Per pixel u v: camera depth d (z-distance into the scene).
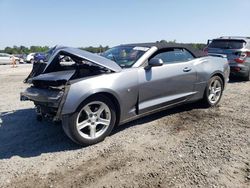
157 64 4.82
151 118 5.66
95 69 4.62
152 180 3.35
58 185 3.28
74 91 4.07
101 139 4.46
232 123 5.34
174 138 4.63
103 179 3.39
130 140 4.55
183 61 5.71
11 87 10.08
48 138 4.72
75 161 3.87
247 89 8.90
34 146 4.41
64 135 4.84
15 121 5.64
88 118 4.30
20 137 4.79
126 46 5.72
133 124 5.31
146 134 4.81
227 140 4.52
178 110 6.21
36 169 3.67
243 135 4.73
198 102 6.41
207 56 6.32
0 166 3.76
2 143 4.54
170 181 3.32
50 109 4.30
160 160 3.85
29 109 6.54
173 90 5.42
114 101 4.55
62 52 4.63
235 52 10.20
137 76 4.77
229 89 8.90
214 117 5.72
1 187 3.26
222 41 10.77
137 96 4.82
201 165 3.69
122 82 4.55
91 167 3.70
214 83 6.37
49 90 4.29
